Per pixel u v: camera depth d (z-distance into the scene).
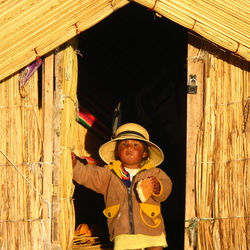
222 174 4.56
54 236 4.56
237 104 4.58
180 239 6.07
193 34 4.58
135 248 4.73
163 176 4.96
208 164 4.58
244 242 4.49
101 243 5.32
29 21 4.35
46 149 4.57
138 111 5.98
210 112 4.60
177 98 6.07
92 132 6.15
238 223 4.52
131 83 6.21
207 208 4.57
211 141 4.59
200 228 4.56
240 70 4.59
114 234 4.80
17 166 4.55
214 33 4.39
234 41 4.41
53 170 4.60
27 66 4.52
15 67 4.41
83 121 6.07
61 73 4.64
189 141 4.63
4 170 4.55
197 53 4.64
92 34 6.15
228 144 4.57
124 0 4.36
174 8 4.37
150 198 4.86
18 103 4.57
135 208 4.83
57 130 4.61
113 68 6.23
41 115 4.73
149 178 4.78
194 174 4.61
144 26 6.07
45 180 4.56
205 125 4.59
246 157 4.54
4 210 4.54
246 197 4.52
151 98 6.01
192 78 4.64
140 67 6.24
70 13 4.37
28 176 4.54
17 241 4.52
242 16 4.40
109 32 6.13
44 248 4.53
